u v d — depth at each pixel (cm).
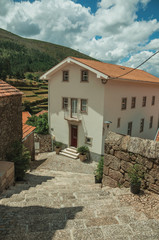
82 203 434
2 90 833
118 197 462
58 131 1739
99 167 797
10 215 371
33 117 1969
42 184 769
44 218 349
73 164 1435
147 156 477
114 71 1524
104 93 1330
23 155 822
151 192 480
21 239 264
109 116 1432
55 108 1719
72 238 266
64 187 677
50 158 1566
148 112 2050
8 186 667
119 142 566
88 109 1457
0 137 773
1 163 718
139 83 1769
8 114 852
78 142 1588
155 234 279
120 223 323
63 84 1603
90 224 317
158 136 827
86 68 1316
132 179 484
